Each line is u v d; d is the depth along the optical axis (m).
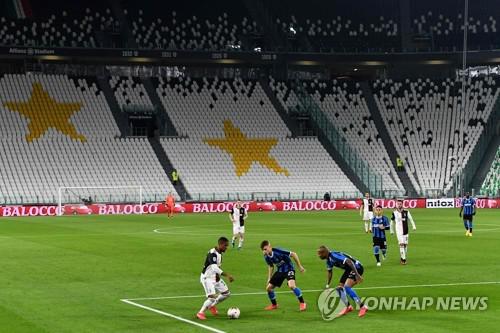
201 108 173.38
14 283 49.28
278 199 157.50
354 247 73.75
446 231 94.06
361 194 162.50
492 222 110.81
